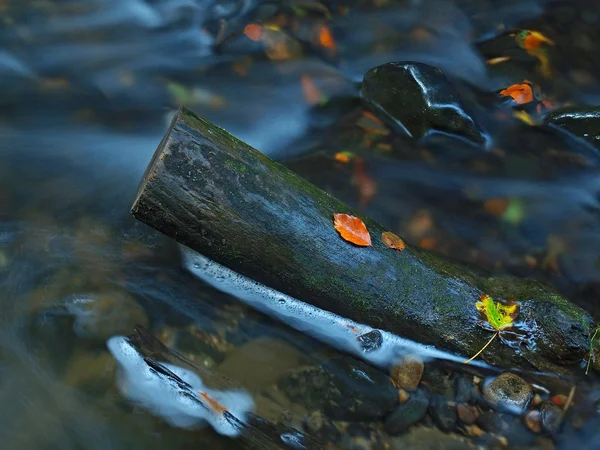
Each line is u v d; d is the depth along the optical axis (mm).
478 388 2297
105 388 2268
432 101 2623
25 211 2486
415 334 2309
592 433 2266
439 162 2631
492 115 2729
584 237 2527
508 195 2584
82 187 2549
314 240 2268
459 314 2303
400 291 2295
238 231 2244
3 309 2336
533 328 2303
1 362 2279
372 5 2990
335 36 2902
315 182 2586
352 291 2289
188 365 2297
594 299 2434
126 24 2930
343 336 2332
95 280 2377
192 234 2242
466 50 2891
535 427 2266
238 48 2863
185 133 2209
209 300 2365
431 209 2555
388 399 2279
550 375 2301
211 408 2258
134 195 2545
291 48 2857
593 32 2928
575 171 2629
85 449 2219
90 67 2809
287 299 2348
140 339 2314
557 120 2672
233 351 2316
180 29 2918
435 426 2264
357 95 2754
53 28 2895
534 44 2887
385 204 2555
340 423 2258
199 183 2213
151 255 2420
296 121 2715
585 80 2799
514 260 2480
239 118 2717
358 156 2635
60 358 2291
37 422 2234
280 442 2238
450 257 2479
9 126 2652
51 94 2736
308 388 2285
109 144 2645
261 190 2246
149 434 2236
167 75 2803
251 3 2980
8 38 2854
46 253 2414
